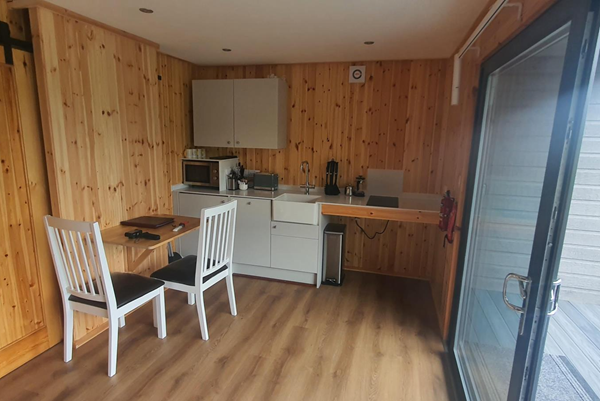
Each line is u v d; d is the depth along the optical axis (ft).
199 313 8.38
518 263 4.84
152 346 8.21
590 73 3.17
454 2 6.60
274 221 11.55
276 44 9.91
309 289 11.39
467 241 7.42
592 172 9.79
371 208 10.57
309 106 12.64
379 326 9.23
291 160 13.16
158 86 11.21
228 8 7.20
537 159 4.38
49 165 7.50
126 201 9.57
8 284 7.16
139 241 7.99
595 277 10.28
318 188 13.06
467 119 7.75
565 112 3.41
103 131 8.66
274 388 6.93
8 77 6.82
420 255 12.41
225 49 10.62
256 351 8.09
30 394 6.67
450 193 9.48
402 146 12.00
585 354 8.27
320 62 12.20
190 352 8.00
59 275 7.31
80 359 7.71
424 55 10.77
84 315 8.30
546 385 7.23
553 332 9.12
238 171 13.37
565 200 3.47
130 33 9.09
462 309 7.71
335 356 7.95
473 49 7.53
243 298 10.69
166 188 11.37
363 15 7.44
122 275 8.36
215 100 12.39
